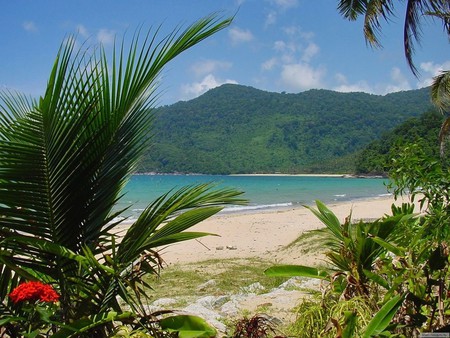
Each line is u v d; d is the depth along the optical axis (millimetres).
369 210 29469
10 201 3070
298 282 8531
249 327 2914
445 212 3547
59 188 3143
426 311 2949
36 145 3043
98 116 3203
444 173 4152
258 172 163875
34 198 3111
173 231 3111
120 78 3189
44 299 2674
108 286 3035
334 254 3199
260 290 9109
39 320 2947
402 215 3242
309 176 136250
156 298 9086
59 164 3107
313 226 22406
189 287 10336
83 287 3049
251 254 16000
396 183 4410
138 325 2857
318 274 3117
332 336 2617
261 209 37000
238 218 27594
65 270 3188
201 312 6184
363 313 2629
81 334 2869
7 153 3020
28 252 3105
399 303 2404
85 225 3266
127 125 3361
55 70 3004
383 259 3064
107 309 3047
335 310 2688
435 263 2633
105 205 3324
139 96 3324
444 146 13500
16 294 2674
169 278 11492
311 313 2861
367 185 79812
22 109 3102
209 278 11398
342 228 3410
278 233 21000
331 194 56406
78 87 3072
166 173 156750
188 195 3150
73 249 3230
